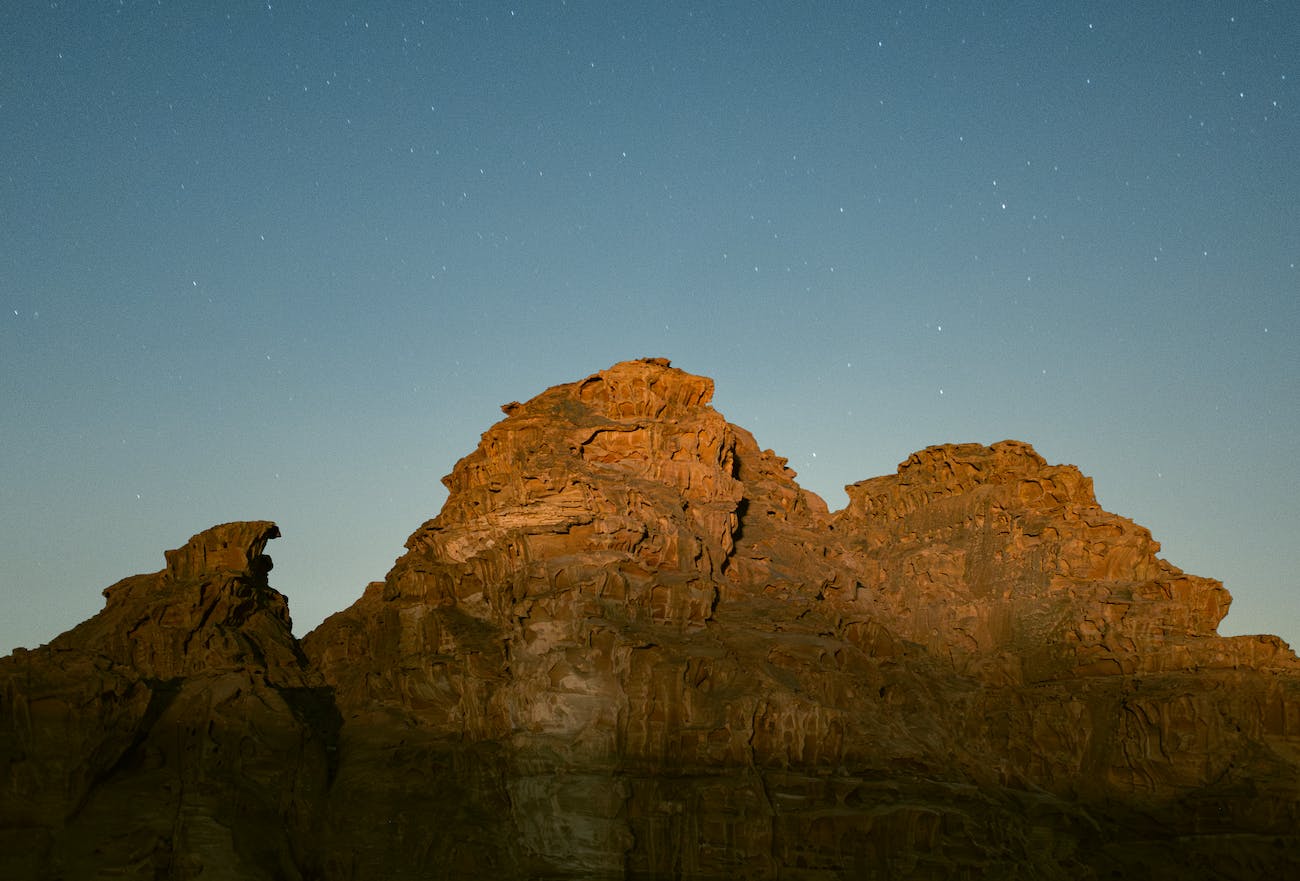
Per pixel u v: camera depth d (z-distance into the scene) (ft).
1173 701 217.97
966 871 194.18
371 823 201.36
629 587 210.38
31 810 188.34
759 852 192.13
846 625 228.63
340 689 227.81
